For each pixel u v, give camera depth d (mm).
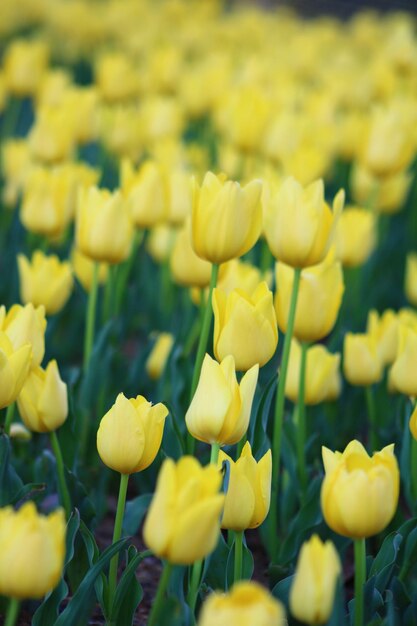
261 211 1734
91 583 1591
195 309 2283
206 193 1722
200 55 5414
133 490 2078
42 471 1860
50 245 2701
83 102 2914
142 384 2143
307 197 1720
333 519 1536
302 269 1796
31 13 6684
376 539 1902
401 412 1967
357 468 1542
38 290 1995
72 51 5895
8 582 1447
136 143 3209
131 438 1573
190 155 3271
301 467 1882
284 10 7730
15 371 1605
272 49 5227
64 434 1850
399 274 3273
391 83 3957
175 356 1971
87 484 1949
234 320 1658
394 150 2600
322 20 7270
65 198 2166
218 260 1740
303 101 3793
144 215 2176
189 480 1435
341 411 2152
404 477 1862
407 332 1784
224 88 3691
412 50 4289
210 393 1568
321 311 1795
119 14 5863
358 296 2830
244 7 8055
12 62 3512
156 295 2779
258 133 2820
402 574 1749
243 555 1672
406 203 3582
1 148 3580
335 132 3215
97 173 2373
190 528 1435
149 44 5293
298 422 1877
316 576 1478
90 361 1989
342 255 2270
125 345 2912
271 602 1350
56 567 1453
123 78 3576
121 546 1594
